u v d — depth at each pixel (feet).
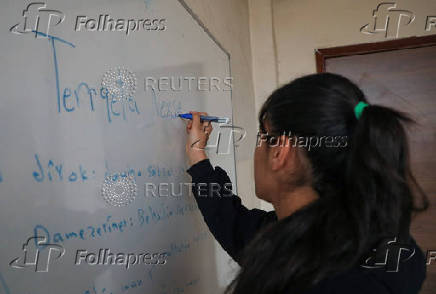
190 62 2.99
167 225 2.36
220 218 2.62
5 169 1.23
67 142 1.50
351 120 1.51
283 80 6.60
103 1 1.79
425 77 6.10
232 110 4.52
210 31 3.79
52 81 1.45
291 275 1.30
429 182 6.05
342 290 1.26
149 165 2.16
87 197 1.60
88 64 1.66
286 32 6.60
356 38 6.33
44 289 1.36
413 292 1.55
